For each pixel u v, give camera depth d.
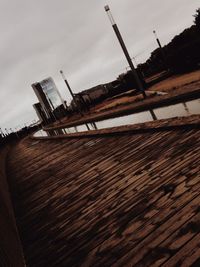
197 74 29.81
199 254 3.20
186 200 4.50
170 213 4.34
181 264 3.16
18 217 7.84
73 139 20.25
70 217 6.15
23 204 9.05
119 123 22.50
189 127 8.57
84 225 5.43
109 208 5.64
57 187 9.16
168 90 26.19
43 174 12.52
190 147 6.91
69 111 85.06
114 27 25.70
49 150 20.66
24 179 13.52
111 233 4.63
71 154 14.31
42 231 6.12
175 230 3.84
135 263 3.56
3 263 2.95
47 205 7.79
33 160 19.02
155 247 3.68
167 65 40.31
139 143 9.80
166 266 3.24
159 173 6.19
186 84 24.45
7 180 15.71
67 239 5.20
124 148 10.12
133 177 6.73
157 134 9.84
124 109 27.09
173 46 38.22
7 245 3.98
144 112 22.44
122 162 8.49
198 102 16.50
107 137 14.09
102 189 6.93
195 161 5.91
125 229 4.52
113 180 7.22
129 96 46.78
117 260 3.82
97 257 4.14
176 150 7.18
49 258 4.82
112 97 65.00
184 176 5.43
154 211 4.64
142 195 5.49
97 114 39.88
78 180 8.80
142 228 4.30
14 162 23.80
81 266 4.12
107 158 9.84
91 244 4.60
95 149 12.56
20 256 4.86
